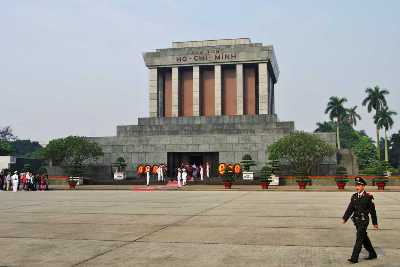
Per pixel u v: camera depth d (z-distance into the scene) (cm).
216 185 5262
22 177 4719
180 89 7419
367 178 5112
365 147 12525
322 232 1468
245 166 5450
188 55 7188
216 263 1017
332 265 990
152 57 7300
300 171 5009
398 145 12775
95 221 1789
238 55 7025
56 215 2025
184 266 990
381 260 1042
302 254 1114
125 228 1584
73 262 1041
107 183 5591
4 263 1036
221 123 6856
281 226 1612
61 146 5859
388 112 10231
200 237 1378
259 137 6153
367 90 10244
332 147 5475
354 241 1298
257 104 7181
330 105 10681
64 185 5534
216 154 6394
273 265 992
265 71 6969
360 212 1041
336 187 4725
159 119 7100
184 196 3388
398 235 1409
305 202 2698
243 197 3225
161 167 5747
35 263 1034
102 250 1182
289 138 5309
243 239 1338
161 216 1953
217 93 7112
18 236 1423
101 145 6562
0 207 2473
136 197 3297
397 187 4675
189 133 6794
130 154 6475
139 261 1045
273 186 5003
